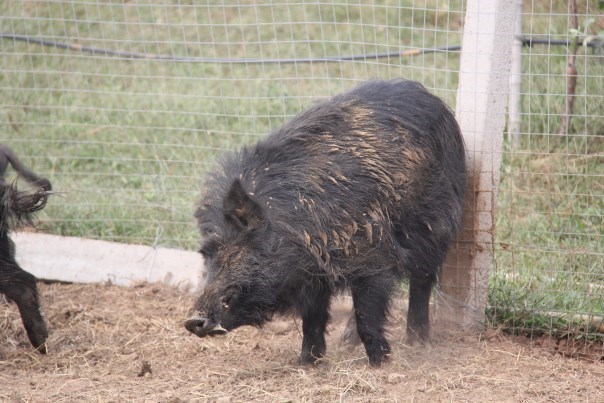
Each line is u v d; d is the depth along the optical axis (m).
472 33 10.41
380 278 9.41
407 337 10.51
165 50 19.05
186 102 17.12
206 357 10.25
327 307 9.69
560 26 16.42
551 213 11.91
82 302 12.14
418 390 8.93
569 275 10.98
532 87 15.23
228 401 8.56
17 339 11.00
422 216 9.85
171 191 13.89
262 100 17.02
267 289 8.76
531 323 10.80
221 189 9.09
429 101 10.23
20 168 10.69
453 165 10.26
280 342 10.78
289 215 8.90
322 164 9.23
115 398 8.78
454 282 10.91
